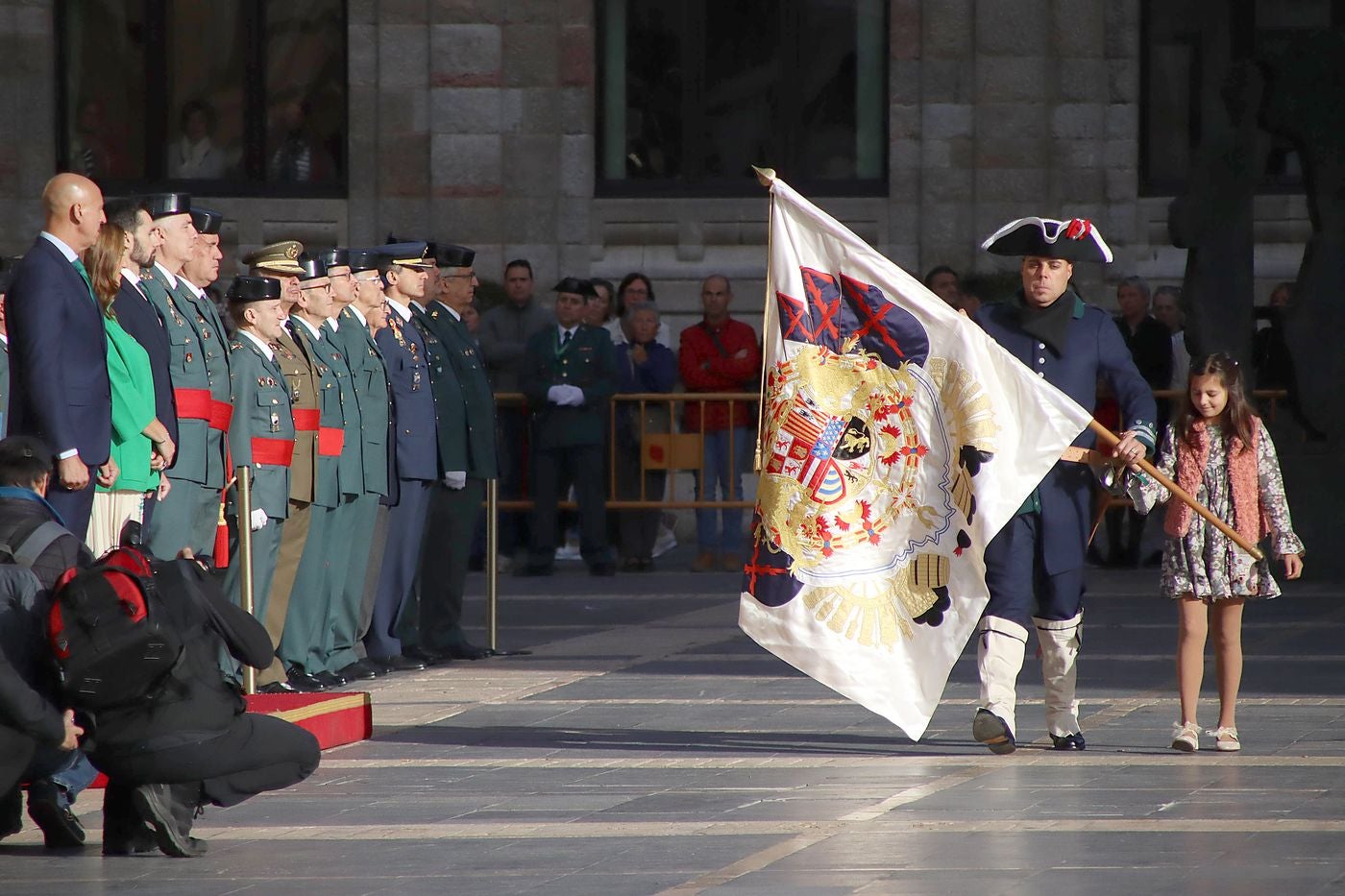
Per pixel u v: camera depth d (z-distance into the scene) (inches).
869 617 694.5
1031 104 1641.2
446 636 956.0
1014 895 474.0
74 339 639.8
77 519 645.3
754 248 1678.2
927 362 692.7
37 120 1679.4
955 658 685.3
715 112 1696.6
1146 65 1672.0
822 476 700.7
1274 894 469.4
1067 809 577.9
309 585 853.2
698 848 534.6
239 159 1705.2
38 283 633.6
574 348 1298.0
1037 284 699.4
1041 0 1641.2
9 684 522.0
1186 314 1232.2
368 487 885.2
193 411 751.1
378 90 1665.8
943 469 688.4
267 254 832.3
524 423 1348.4
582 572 1338.6
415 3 1659.7
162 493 724.0
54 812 557.0
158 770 532.7
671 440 1342.3
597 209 1673.2
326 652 874.1
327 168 1700.3
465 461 950.4
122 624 526.3
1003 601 680.4
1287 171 1648.6
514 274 1363.2
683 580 1288.1
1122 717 748.6
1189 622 676.7
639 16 1694.1
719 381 1349.7
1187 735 671.8
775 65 1695.4
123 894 500.1
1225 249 1218.0
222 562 787.4
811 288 706.8
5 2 1670.8
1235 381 684.1
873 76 1689.2
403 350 925.8
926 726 701.3
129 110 1701.5
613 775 649.0
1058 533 681.6
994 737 671.1
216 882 511.5
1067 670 683.4
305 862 530.0
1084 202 1647.4
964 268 1648.6
